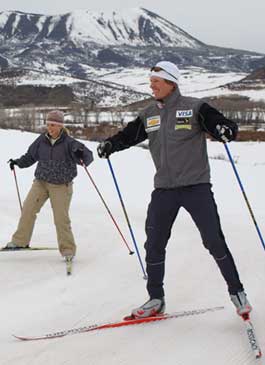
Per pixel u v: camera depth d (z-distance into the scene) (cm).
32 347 346
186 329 381
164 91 369
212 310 420
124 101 13225
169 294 466
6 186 1241
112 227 808
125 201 1108
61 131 557
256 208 1062
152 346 351
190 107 365
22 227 577
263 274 536
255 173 1590
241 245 684
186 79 17838
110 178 1396
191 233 754
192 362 329
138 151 1828
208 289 480
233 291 369
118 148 399
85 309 425
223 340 362
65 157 558
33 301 444
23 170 1418
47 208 959
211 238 366
